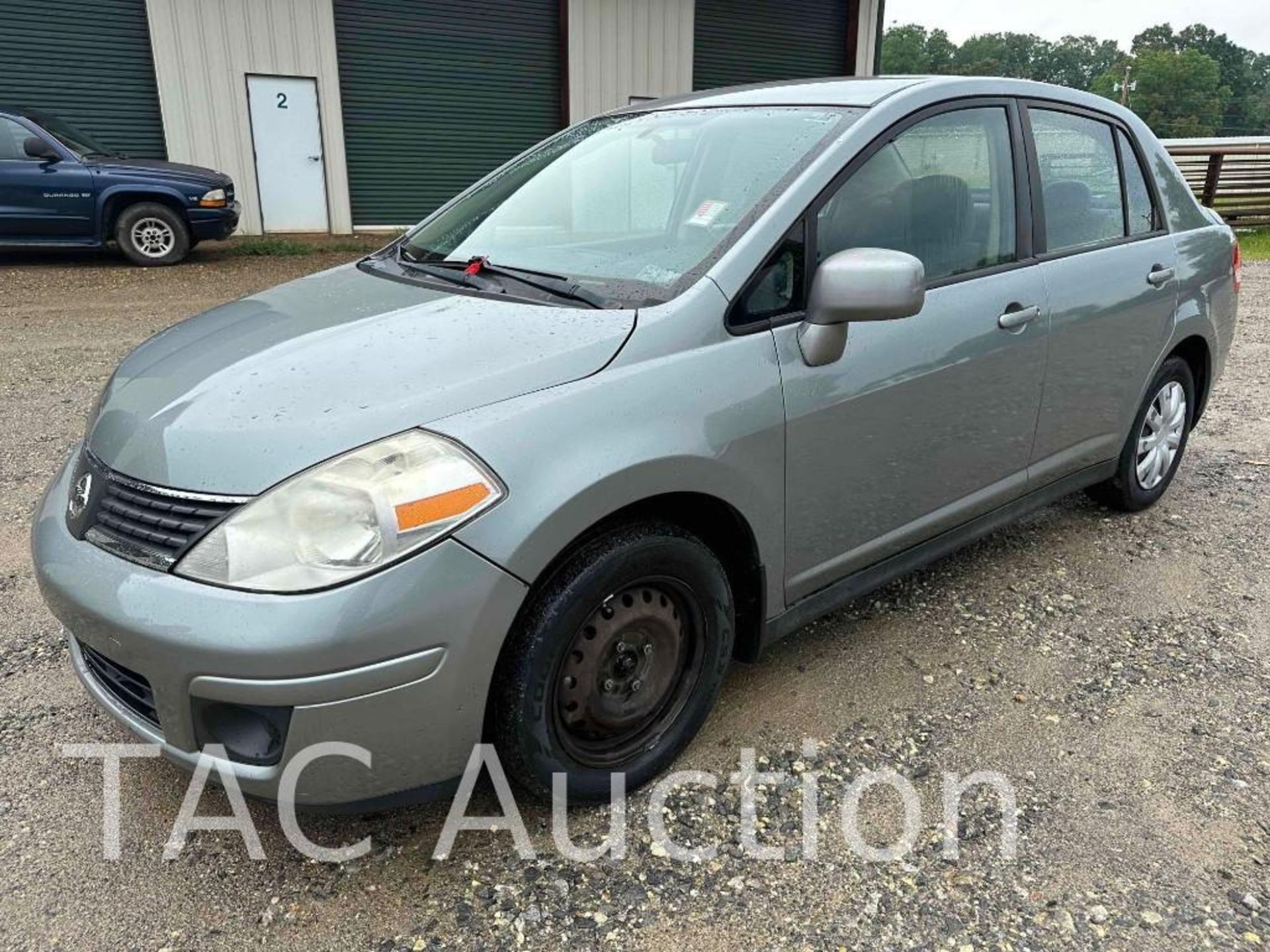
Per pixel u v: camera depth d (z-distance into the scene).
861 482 2.68
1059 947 1.95
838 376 2.51
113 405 2.35
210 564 1.87
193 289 9.48
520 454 1.97
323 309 2.60
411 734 1.93
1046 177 3.25
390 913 2.03
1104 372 3.49
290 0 12.89
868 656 3.02
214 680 1.83
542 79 14.89
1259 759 2.54
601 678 2.25
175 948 1.95
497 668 2.05
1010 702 2.79
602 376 2.14
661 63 15.59
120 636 1.92
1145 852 2.21
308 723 1.85
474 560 1.91
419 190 14.48
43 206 10.02
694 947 1.95
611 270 2.53
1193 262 3.88
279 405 2.05
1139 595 3.44
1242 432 5.34
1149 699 2.81
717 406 2.26
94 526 2.10
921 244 2.80
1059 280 3.20
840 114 2.75
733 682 2.87
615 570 2.14
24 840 2.22
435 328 2.33
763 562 2.48
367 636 1.82
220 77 12.77
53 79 12.05
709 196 2.63
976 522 3.20
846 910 2.05
